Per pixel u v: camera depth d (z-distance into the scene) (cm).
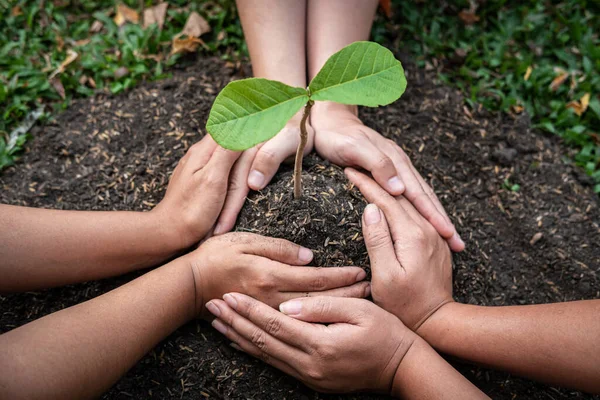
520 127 86
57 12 94
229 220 67
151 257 66
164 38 90
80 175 78
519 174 83
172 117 82
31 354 53
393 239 65
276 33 73
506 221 79
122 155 80
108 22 93
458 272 73
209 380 65
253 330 62
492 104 87
